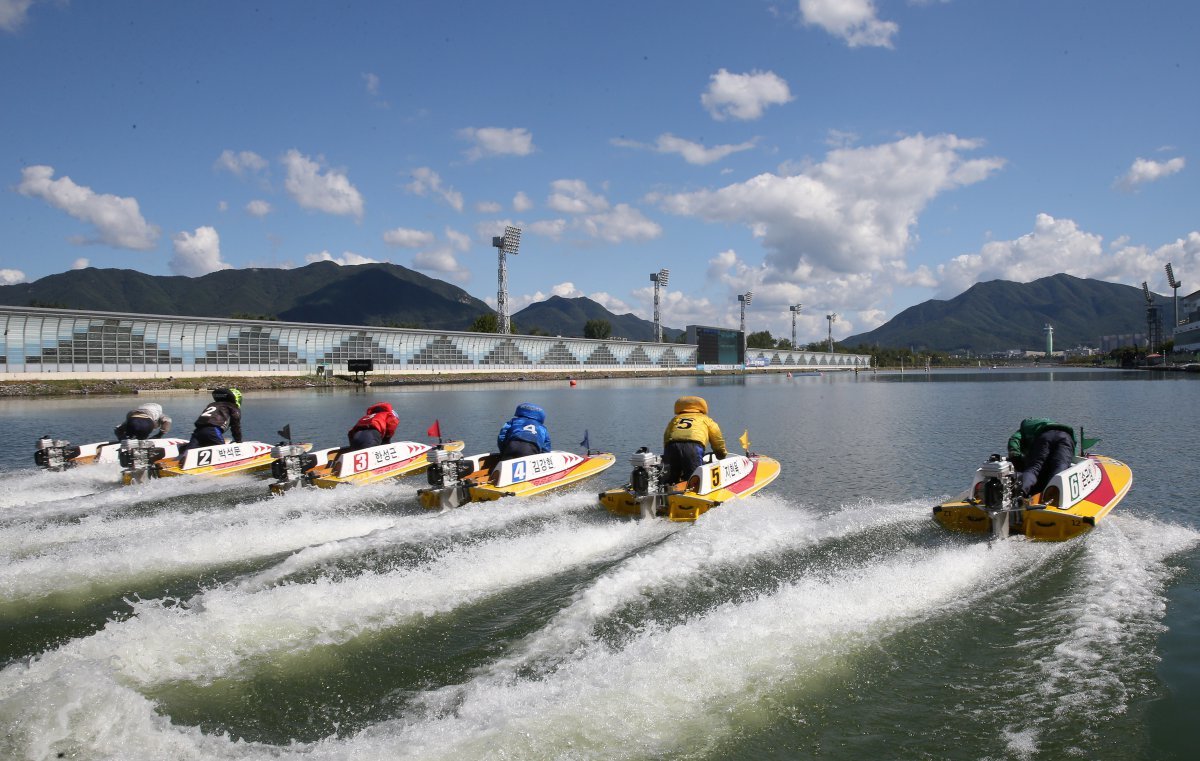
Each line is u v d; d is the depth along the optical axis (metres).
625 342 121.75
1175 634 5.26
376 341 81.50
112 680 4.06
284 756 3.54
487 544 7.81
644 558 7.15
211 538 8.27
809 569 6.86
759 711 4.14
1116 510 9.69
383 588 6.26
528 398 43.41
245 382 61.44
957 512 8.27
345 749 3.60
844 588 6.25
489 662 4.80
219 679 4.56
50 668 4.45
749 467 11.45
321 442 20.23
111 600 6.20
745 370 150.50
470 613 5.79
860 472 13.62
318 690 4.43
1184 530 8.49
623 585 6.34
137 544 7.95
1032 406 30.19
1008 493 8.00
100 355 57.06
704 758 3.65
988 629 5.42
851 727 4.00
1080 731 3.98
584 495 11.01
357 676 4.62
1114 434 18.50
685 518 9.29
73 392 49.53
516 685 4.39
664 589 6.26
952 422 23.69
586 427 23.05
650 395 47.03
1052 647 5.07
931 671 4.70
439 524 8.78
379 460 12.59
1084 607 5.84
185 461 12.86
